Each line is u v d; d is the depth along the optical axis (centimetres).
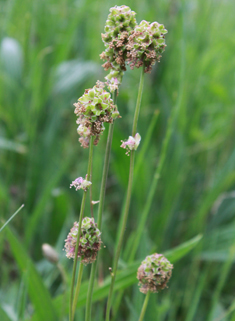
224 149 78
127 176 62
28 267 41
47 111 76
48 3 87
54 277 57
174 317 57
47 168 70
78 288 34
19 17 83
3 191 63
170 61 81
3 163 76
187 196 77
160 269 36
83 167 68
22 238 66
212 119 88
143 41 32
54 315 43
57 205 64
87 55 90
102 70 80
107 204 74
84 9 77
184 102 71
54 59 79
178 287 63
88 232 33
